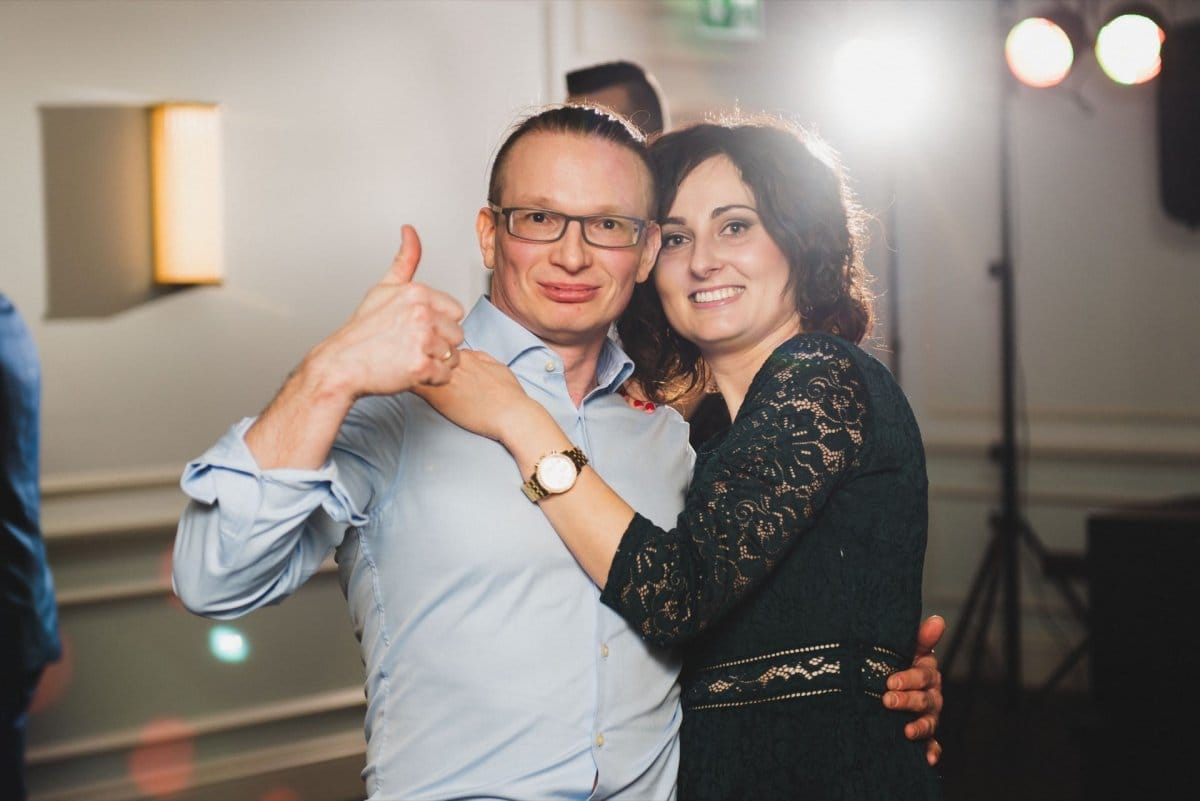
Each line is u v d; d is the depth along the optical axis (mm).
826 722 1711
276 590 1556
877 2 4910
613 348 1835
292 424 1435
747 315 1947
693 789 1732
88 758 3598
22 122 3488
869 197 4973
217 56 3744
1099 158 4879
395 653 1610
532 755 1579
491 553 1586
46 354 3541
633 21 4402
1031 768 4156
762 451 1710
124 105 3613
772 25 4730
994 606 5113
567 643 1608
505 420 1600
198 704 3768
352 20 3938
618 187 1680
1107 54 4496
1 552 2732
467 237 4137
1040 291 5012
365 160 3975
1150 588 3494
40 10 3492
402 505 1603
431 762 1585
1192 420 4773
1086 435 4949
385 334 1433
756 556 1660
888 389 1821
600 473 1738
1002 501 4961
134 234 3645
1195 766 3430
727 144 1943
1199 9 4688
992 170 5023
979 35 4980
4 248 3480
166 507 3705
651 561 1582
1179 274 4766
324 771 3918
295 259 3885
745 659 1743
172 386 3717
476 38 4121
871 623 1751
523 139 1707
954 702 4863
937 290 5117
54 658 2867
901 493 1789
